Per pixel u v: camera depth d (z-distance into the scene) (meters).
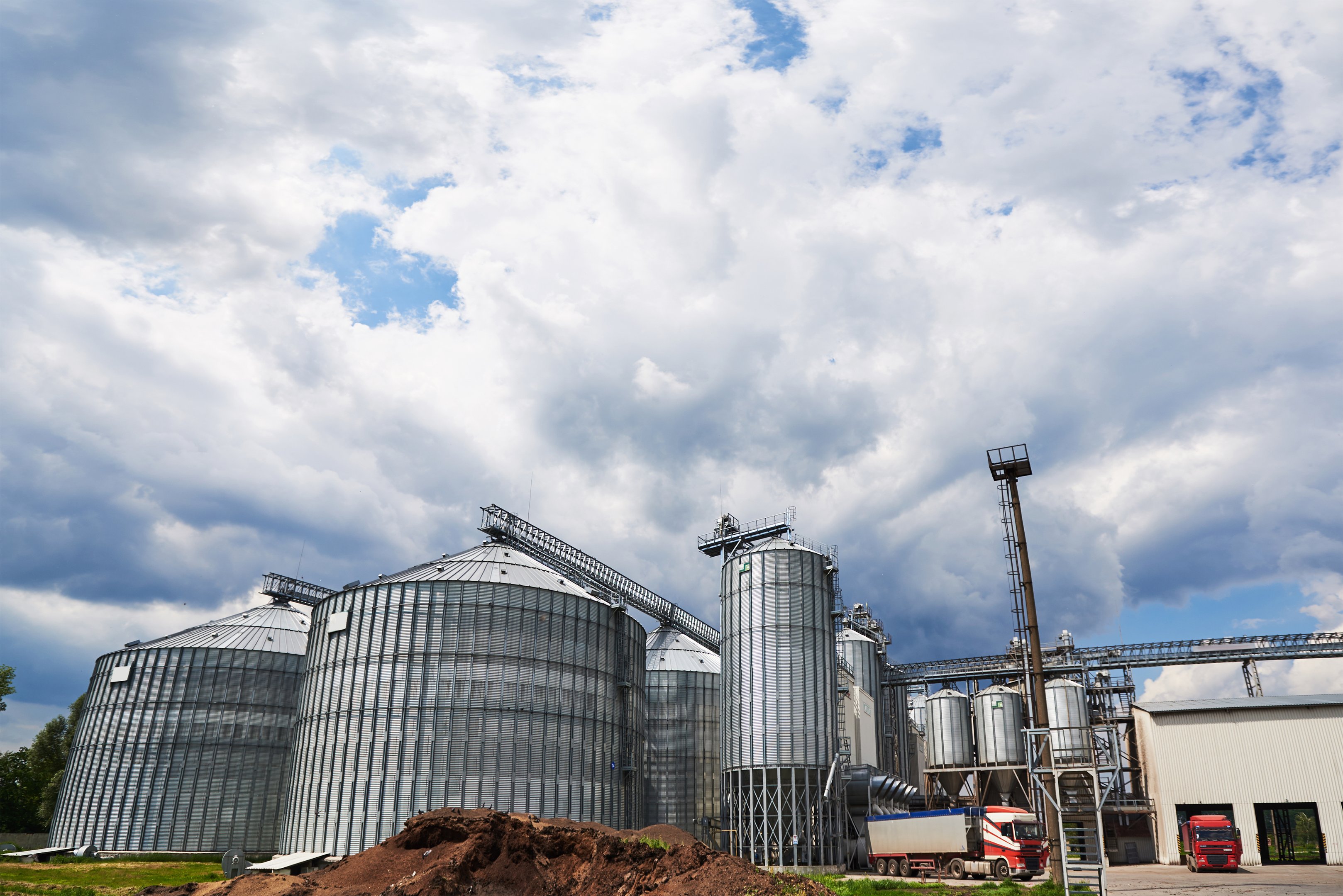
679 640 113.75
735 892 37.81
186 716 91.69
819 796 75.88
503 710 71.56
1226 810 74.81
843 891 46.25
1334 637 100.69
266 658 95.81
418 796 68.06
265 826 90.38
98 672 97.12
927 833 69.19
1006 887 53.16
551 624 76.31
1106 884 50.81
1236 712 76.69
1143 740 83.25
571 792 72.94
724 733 81.62
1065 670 108.31
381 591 74.62
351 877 44.75
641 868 41.47
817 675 79.81
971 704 106.62
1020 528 57.84
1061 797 54.44
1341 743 72.62
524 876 42.41
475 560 81.94
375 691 71.50
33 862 76.38
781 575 82.56
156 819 87.81
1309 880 57.38
